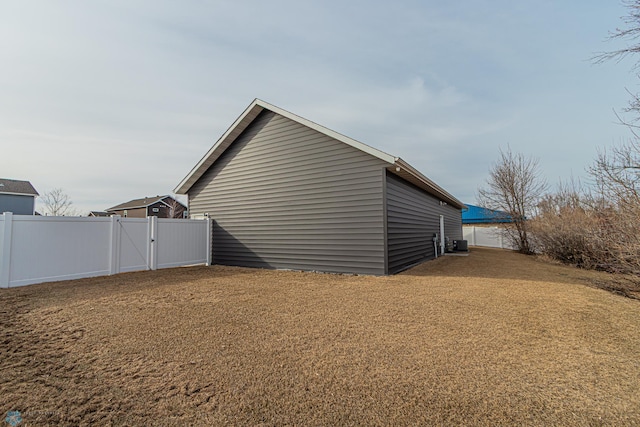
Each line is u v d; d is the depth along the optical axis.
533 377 2.77
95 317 4.61
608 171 7.53
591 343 3.58
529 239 17.00
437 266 10.87
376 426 2.08
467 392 2.51
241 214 11.26
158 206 37.72
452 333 3.90
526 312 4.84
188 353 3.30
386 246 8.30
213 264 11.91
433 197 14.55
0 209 23.86
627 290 6.56
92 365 3.02
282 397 2.44
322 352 3.32
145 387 2.61
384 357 3.19
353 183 8.77
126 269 9.20
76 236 8.05
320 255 9.32
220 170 11.96
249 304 5.40
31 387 2.60
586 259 10.02
